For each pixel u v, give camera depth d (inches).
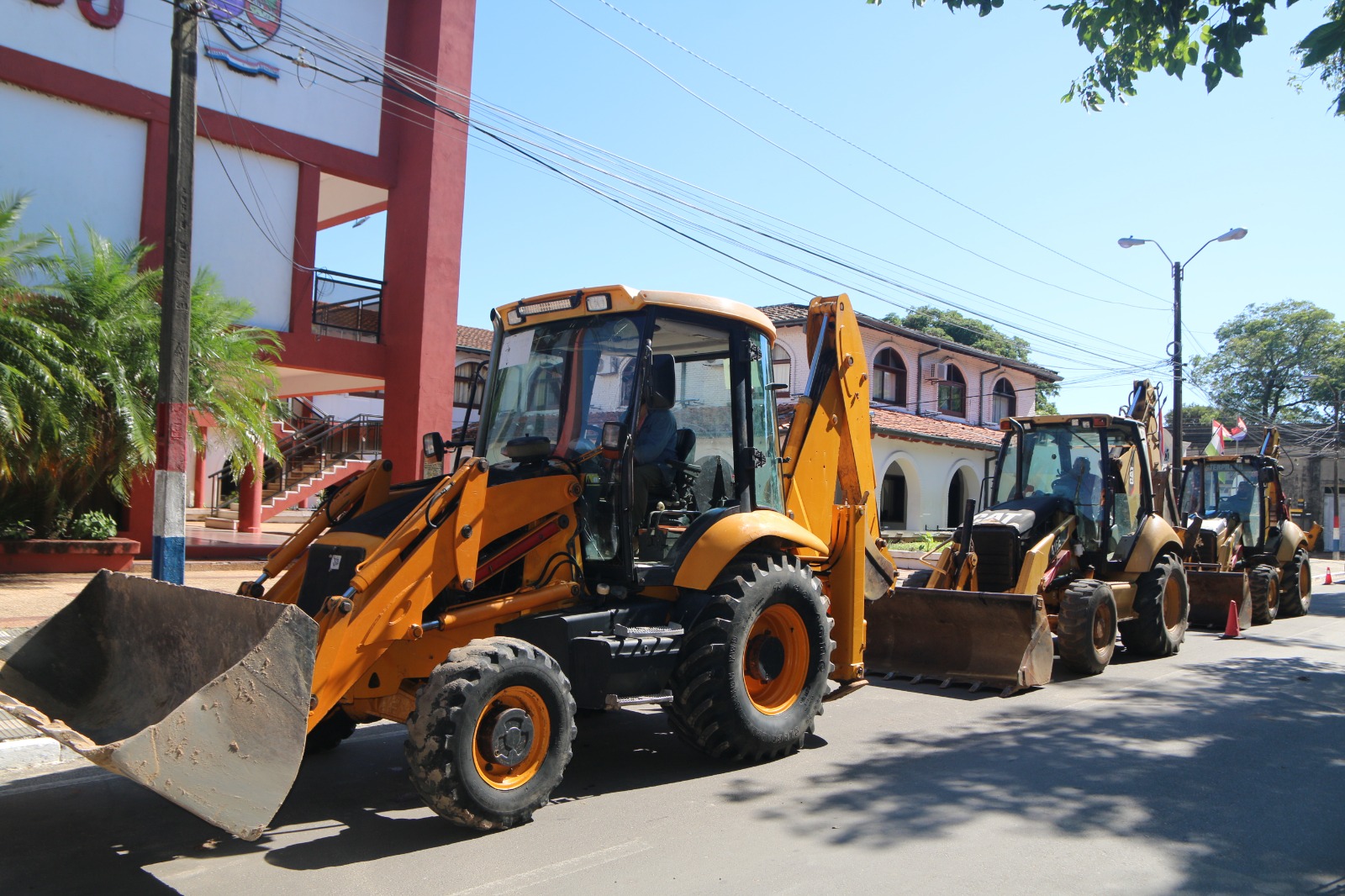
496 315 265.9
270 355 634.2
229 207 623.8
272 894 167.0
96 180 577.6
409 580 202.7
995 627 350.9
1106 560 422.0
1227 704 330.0
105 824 203.5
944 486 1113.4
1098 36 283.0
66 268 515.5
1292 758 259.9
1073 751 265.7
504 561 225.1
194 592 199.0
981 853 187.6
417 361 671.8
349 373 673.6
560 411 248.4
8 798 221.0
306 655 176.1
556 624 221.5
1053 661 414.6
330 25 656.4
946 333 1596.9
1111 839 196.1
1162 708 321.7
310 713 184.4
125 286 520.7
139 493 584.7
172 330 355.9
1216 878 176.4
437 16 673.6
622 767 250.2
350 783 234.5
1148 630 423.5
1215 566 555.5
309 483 969.5
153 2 590.9
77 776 237.8
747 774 242.7
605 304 241.0
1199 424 1775.3
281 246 647.1
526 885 171.2
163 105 595.8
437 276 677.3
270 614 179.9
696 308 248.1
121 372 502.9
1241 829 203.0
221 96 613.3
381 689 208.7
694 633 239.9
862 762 253.8
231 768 164.9
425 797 191.6
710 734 240.2
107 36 574.6
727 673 237.6
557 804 217.6
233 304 562.9
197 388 538.3
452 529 211.6
